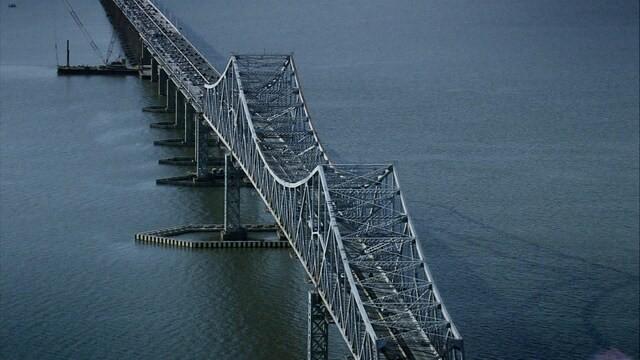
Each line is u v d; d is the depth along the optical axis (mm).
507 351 199500
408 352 171625
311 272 199750
